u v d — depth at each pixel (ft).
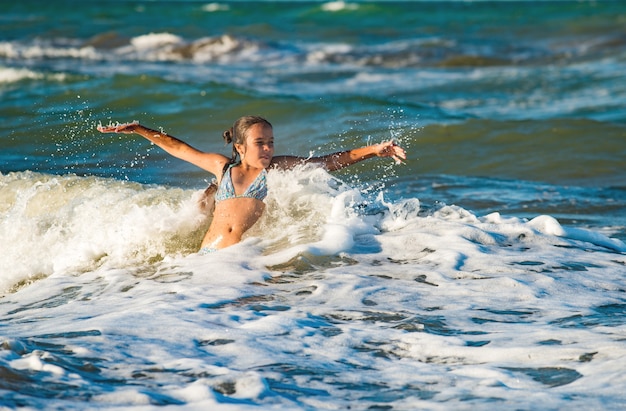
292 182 77.97
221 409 36.68
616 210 107.86
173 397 38.47
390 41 447.83
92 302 60.44
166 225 77.92
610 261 68.54
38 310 60.34
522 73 291.38
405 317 53.72
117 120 173.27
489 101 226.58
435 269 65.10
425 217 79.41
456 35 477.77
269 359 45.19
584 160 143.02
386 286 61.16
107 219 83.56
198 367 42.93
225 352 46.37
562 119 168.04
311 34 493.36
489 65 341.62
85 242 78.48
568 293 59.47
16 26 523.29
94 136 149.18
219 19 600.80
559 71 293.23
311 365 44.29
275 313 54.85
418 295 58.90
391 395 39.65
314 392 40.09
